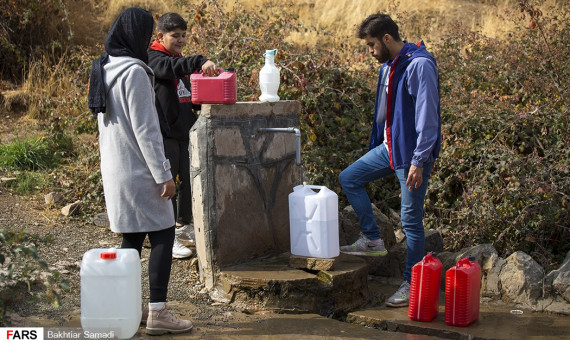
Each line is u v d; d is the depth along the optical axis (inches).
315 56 269.4
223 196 185.3
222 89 182.1
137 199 146.7
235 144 187.6
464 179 234.1
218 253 184.9
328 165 255.3
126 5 442.0
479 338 159.8
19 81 370.9
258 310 175.5
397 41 181.0
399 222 243.0
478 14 458.6
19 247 142.6
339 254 194.2
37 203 250.5
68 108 288.5
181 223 213.3
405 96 176.7
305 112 256.2
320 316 173.9
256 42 271.1
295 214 183.6
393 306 182.7
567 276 183.2
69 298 173.5
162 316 153.2
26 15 363.9
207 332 158.6
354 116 265.1
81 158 277.6
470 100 259.6
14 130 316.2
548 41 293.3
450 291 167.0
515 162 222.1
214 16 290.5
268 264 190.4
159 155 145.2
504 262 191.6
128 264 140.6
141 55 150.3
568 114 234.1
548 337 160.6
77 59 338.0
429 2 478.9
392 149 179.0
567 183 217.8
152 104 146.4
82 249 212.4
